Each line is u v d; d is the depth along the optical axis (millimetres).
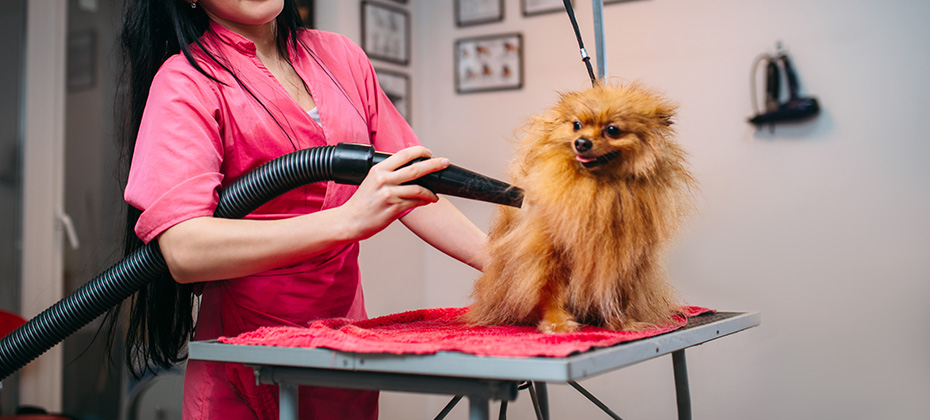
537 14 3264
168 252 1023
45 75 3006
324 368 942
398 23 3395
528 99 3283
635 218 972
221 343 978
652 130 991
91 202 3168
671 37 2988
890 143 2664
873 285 2688
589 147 926
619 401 3033
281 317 1229
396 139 1467
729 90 2896
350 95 1378
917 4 2629
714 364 2922
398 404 3312
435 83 3518
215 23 1259
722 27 2908
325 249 1005
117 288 1122
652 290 1049
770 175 2836
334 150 1045
